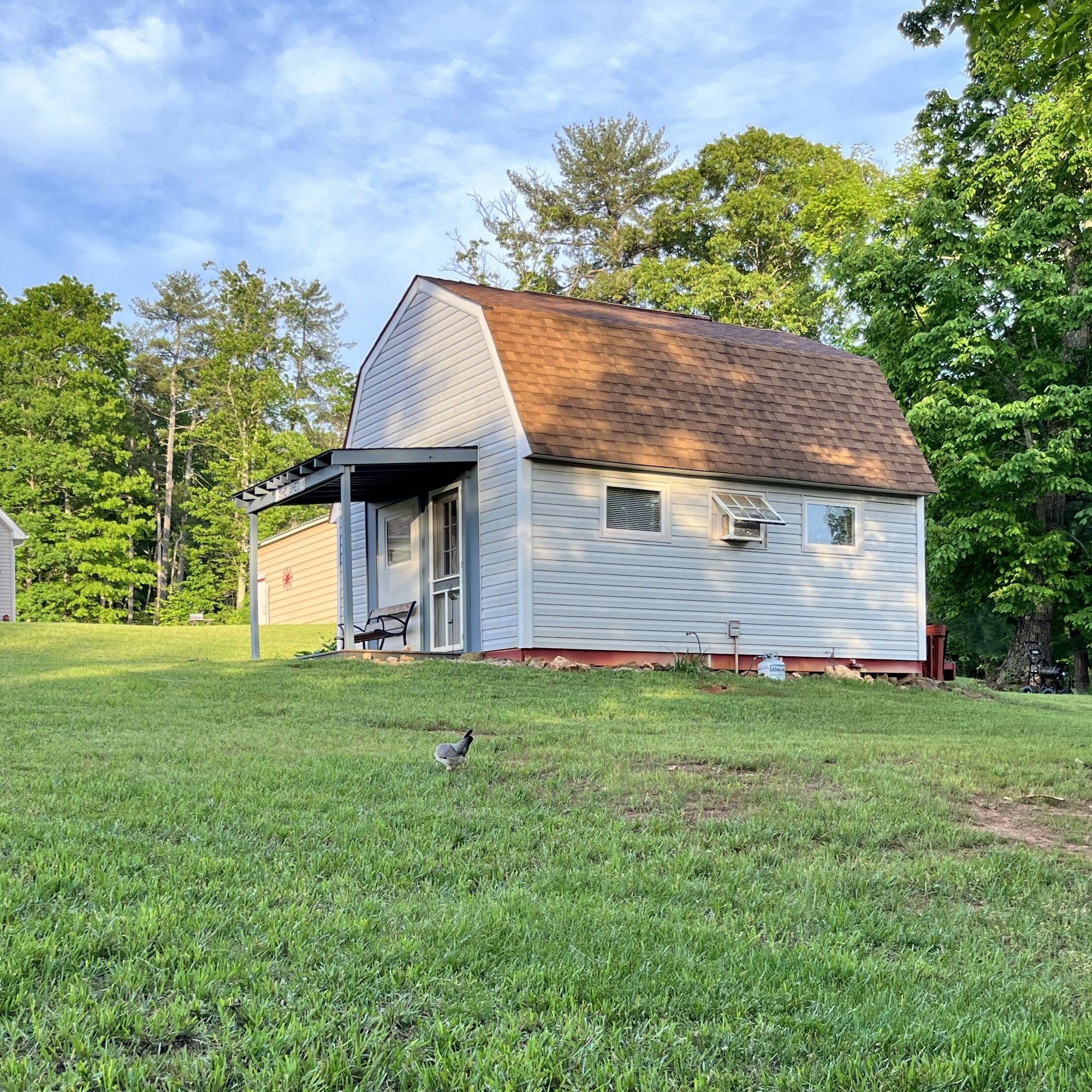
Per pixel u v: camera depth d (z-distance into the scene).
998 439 27.28
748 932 5.53
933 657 21.34
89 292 59.03
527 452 17.38
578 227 54.72
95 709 12.42
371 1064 3.88
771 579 19.42
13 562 37.59
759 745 10.79
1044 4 8.46
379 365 21.94
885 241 30.55
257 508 20.23
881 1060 4.21
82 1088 3.63
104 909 5.18
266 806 7.43
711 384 19.75
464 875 6.17
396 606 21.03
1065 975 5.25
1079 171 27.20
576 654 17.69
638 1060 4.04
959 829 7.61
